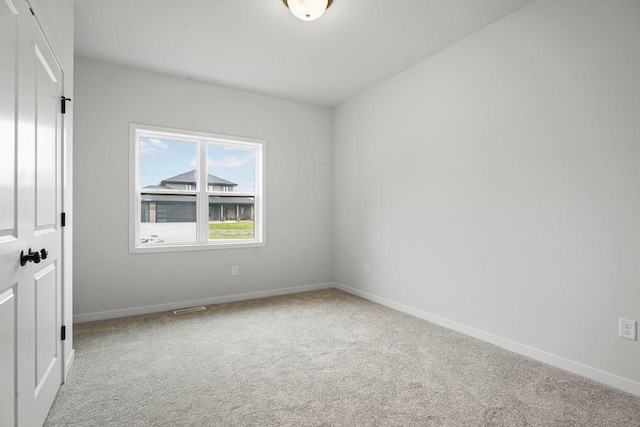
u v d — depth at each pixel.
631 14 1.90
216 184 3.98
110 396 1.85
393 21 2.60
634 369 1.89
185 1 2.35
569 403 1.79
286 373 2.12
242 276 3.99
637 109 1.88
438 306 3.09
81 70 3.14
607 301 2.00
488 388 1.95
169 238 3.68
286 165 4.30
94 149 3.19
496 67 2.60
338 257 4.56
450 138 2.98
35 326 1.49
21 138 1.30
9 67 1.19
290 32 2.76
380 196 3.80
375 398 1.84
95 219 3.20
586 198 2.09
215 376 2.08
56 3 1.81
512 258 2.49
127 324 3.06
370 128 3.96
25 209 1.35
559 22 2.21
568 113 2.17
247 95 4.02
